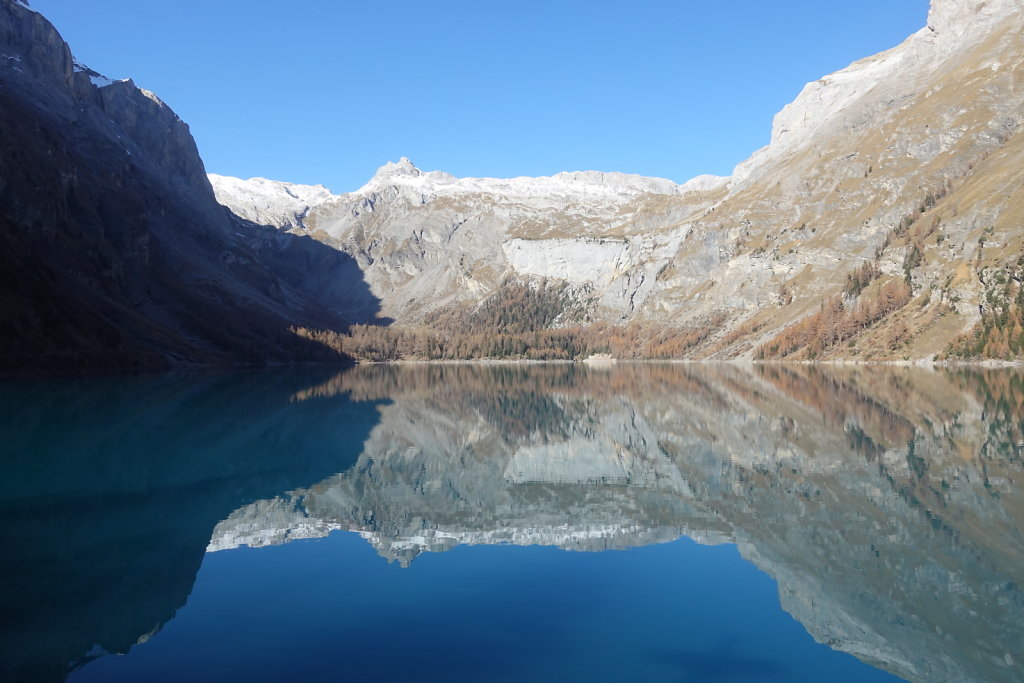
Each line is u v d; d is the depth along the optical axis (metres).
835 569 21.50
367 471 40.59
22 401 76.38
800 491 32.00
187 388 103.69
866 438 47.47
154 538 26.19
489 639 17.14
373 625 17.98
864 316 185.75
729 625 17.72
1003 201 180.00
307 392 104.38
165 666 15.65
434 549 24.83
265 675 15.23
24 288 123.69
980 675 14.71
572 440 52.62
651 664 15.66
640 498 32.31
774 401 78.62
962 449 41.69
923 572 20.84
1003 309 142.12
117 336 140.88
